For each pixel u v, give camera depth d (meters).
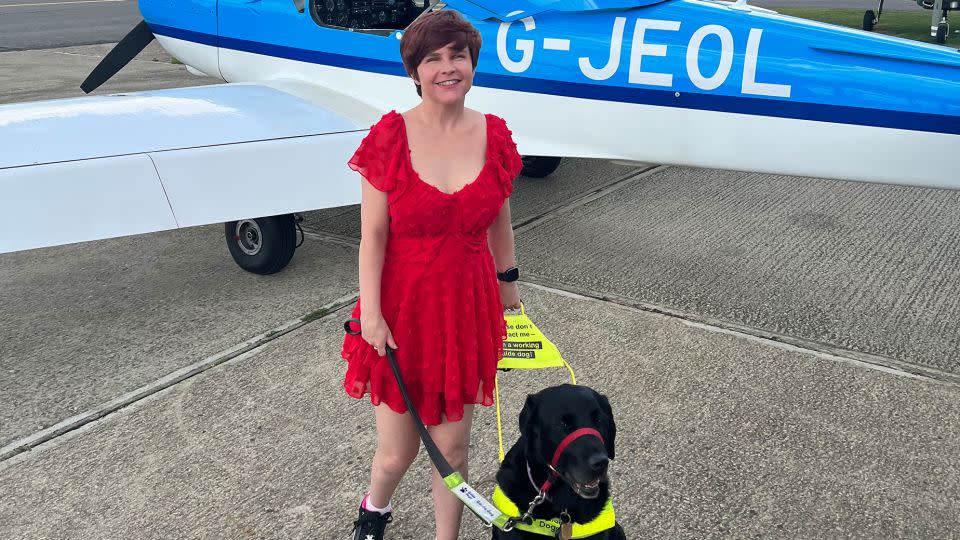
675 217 5.51
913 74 3.65
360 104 4.89
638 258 4.78
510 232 2.17
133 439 3.02
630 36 4.14
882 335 3.79
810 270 4.58
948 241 5.02
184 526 2.54
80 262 4.90
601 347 3.70
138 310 4.18
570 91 4.35
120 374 3.52
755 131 3.99
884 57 3.70
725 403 3.22
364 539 2.36
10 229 3.49
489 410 3.16
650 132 4.25
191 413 3.20
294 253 4.77
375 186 1.84
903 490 2.68
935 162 3.73
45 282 4.59
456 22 1.79
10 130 3.94
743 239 5.08
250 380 3.44
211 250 5.06
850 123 3.79
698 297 4.23
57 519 2.59
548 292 4.31
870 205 5.74
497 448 2.92
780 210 5.65
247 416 3.17
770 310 4.07
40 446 2.99
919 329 3.85
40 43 15.57
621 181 6.39
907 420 3.09
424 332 1.97
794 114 3.87
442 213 1.86
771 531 2.49
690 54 4.01
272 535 2.50
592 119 4.36
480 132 1.92
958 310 4.05
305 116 4.53
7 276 4.70
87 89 6.65
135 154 3.84
